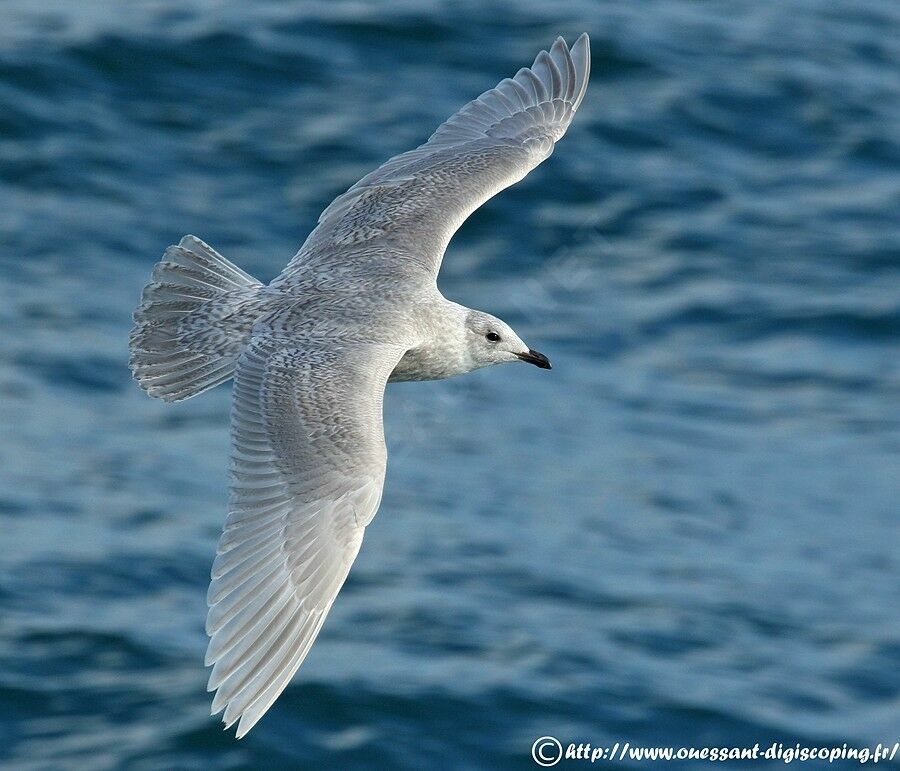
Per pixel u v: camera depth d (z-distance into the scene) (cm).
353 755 1359
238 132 2214
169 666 1453
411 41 2381
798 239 2142
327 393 933
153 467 1736
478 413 1872
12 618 1496
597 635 1517
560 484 1755
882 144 2327
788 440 1839
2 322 1919
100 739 1377
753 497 1747
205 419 1834
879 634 1540
